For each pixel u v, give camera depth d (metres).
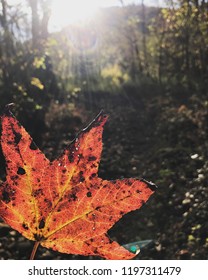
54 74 10.95
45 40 9.02
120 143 8.09
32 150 0.49
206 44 10.66
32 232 0.49
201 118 7.98
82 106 10.45
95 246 0.48
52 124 8.46
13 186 0.49
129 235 4.72
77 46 15.70
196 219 4.58
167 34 12.03
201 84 10.29
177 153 6.70
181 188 5.46
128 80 13.09
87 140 0.50
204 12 10.28
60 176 0.50
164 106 9.80
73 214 0.49
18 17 9.05
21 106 7.80
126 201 0.48
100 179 0.49
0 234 4.39
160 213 5.03
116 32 16.31
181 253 3.98
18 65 8.20
